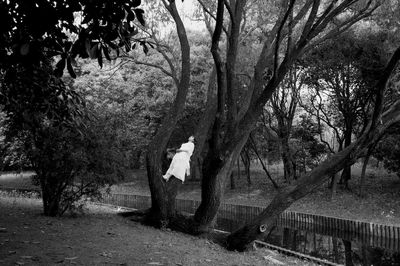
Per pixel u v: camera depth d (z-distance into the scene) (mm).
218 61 8773
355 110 22594
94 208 16391
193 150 12930
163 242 8945
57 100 6492
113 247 7414
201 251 8633
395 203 20531
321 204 21953
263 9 13266
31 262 5527
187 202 24000
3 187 28672
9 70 5449
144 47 5426
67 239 7668
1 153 10977
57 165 10453
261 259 9258
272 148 26953
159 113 28422
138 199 24250
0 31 3607
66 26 3875
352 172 31000
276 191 26594
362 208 20516
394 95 19016
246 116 9172
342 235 17203
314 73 22594
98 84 26141
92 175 11172
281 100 25188
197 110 26984
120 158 11750
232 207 22281
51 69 6078
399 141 20984
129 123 28281
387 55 19266
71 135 10203
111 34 3768
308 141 25891
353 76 21625
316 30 8500
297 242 15820
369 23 20578
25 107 6555
